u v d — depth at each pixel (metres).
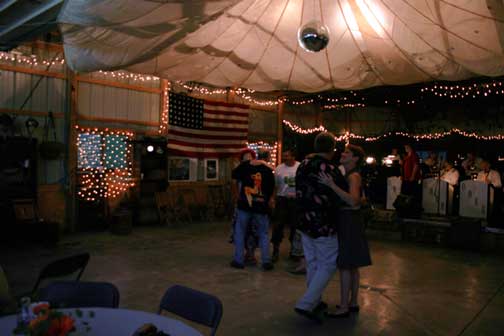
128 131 9.85
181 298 2.76
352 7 5.59
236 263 6.41
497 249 7.99
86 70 5.95
